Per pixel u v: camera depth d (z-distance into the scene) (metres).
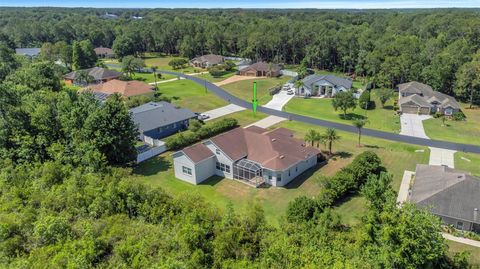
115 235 26.75
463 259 24.62
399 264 22.14
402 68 90.50
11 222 27.41
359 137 55.19
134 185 32.62
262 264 23.44
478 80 75.62
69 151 43.44
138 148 54.34
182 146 54.47
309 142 53.91
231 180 43.72
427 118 68.88
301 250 24.53
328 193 36.78
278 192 40.44
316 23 142.75
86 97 51.38
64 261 23.25
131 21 196.50
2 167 40.59
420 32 133.38
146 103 69.94
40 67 72.56
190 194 33.38
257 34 130.62
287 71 112.94
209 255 24.75
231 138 46.19
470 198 33.31
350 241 27.03
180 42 148.50
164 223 28.95
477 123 65.94
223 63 124.19
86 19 197.62
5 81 69.44
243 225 27.33
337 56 121.12
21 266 22.48
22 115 46.09
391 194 26.70
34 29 164.00
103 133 44.62
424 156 50.38
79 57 120.31
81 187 33.84
